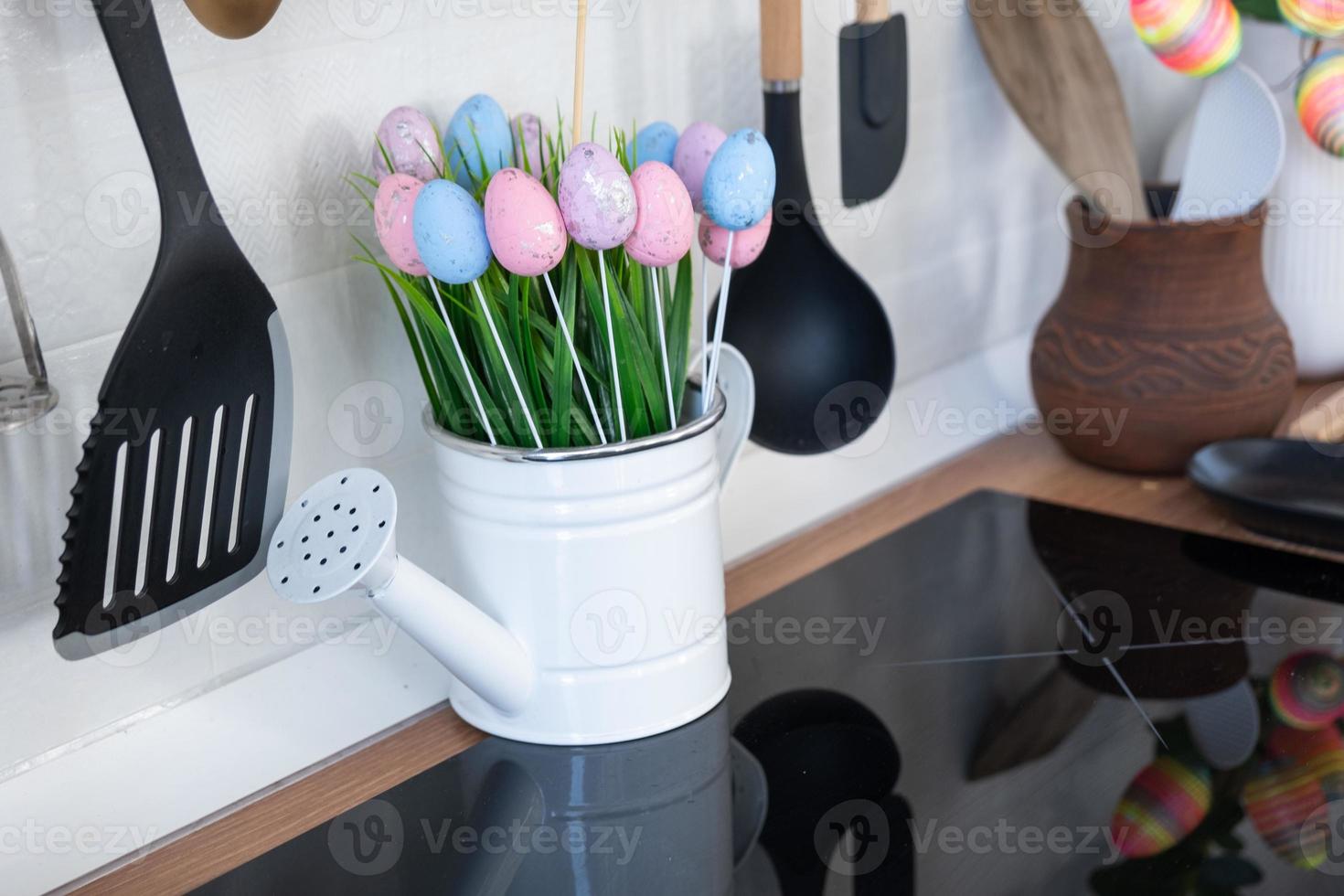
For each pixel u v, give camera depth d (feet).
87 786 2.18
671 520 2.30
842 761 2.37
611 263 2.23
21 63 1.94
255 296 2.03
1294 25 3.15
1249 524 3.12
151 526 1.95
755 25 2.95
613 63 2.71
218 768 2.30
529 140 2.43
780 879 2.05
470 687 2.31
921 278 3.59
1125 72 4.00
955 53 3.48
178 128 1.92
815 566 3.10
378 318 2.46
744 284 2.93
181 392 1.95
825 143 3.20
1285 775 2.25
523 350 2.19
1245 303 3.28
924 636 2.79
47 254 2.02
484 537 2.27
